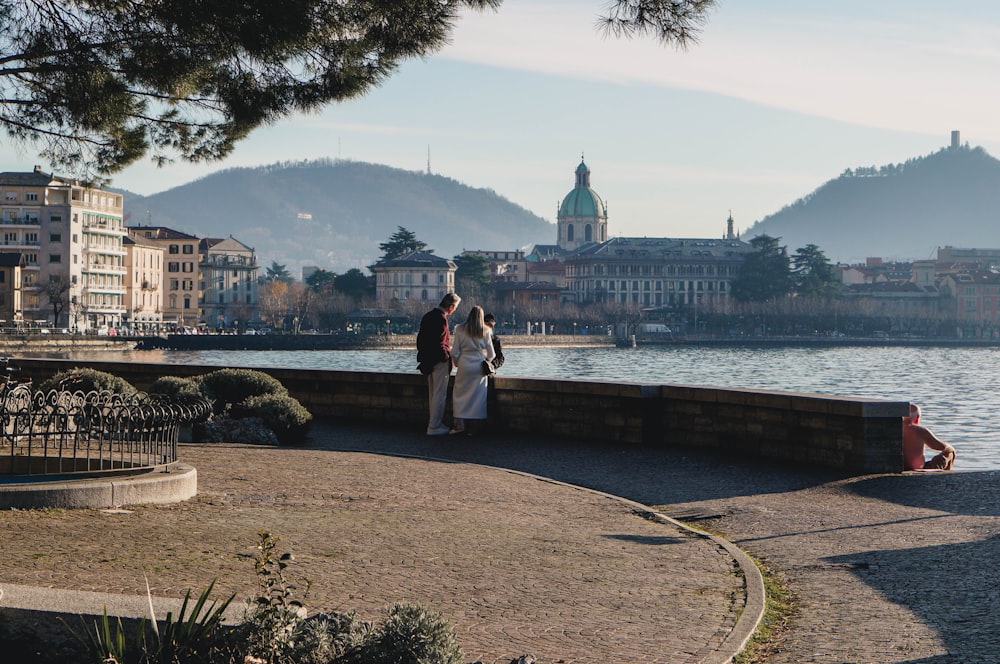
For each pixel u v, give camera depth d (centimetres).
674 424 2594
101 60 1919
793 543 1538
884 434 2147
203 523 1511
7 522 1449
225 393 2933
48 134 2075
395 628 822
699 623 1097
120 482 1627
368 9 1848
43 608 869
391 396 3098
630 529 1596
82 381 2891
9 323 18038
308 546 1391
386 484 1958
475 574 1280
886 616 1142
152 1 1845
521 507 1766
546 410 2792
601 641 1030
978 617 1128
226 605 827
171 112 2086
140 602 895
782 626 1116
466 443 2662
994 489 1902
